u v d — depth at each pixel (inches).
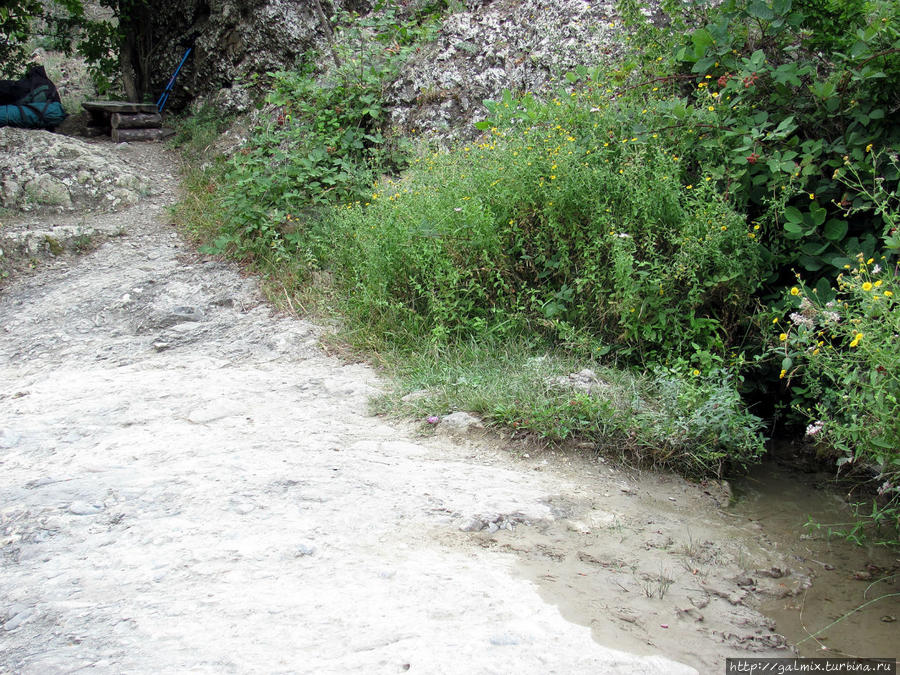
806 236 195.0
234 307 261.9
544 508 136.2
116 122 448.8
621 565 119.8
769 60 219.1
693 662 95.2
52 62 613.0
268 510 129.3
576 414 165.2
